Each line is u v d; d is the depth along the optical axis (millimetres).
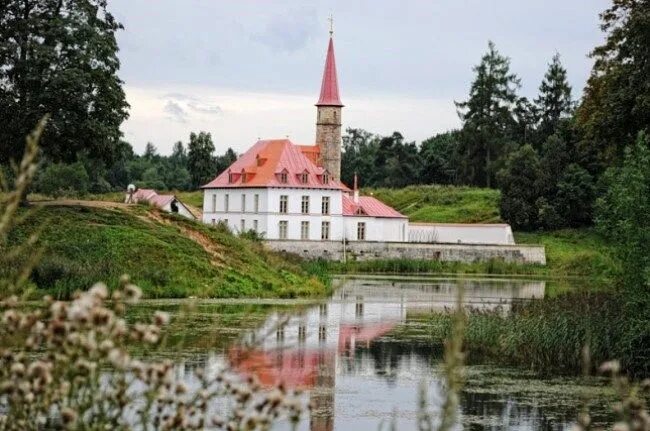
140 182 175875
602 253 36250
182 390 9008
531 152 126562
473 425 23750
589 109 47750
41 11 63688
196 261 59156
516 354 35438
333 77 126875
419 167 181875
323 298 11836
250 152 114938
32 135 8047
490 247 107438
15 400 8547
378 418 24141
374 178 187500
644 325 31828
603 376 31500
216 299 54812
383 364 33312
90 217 59781
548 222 122625
